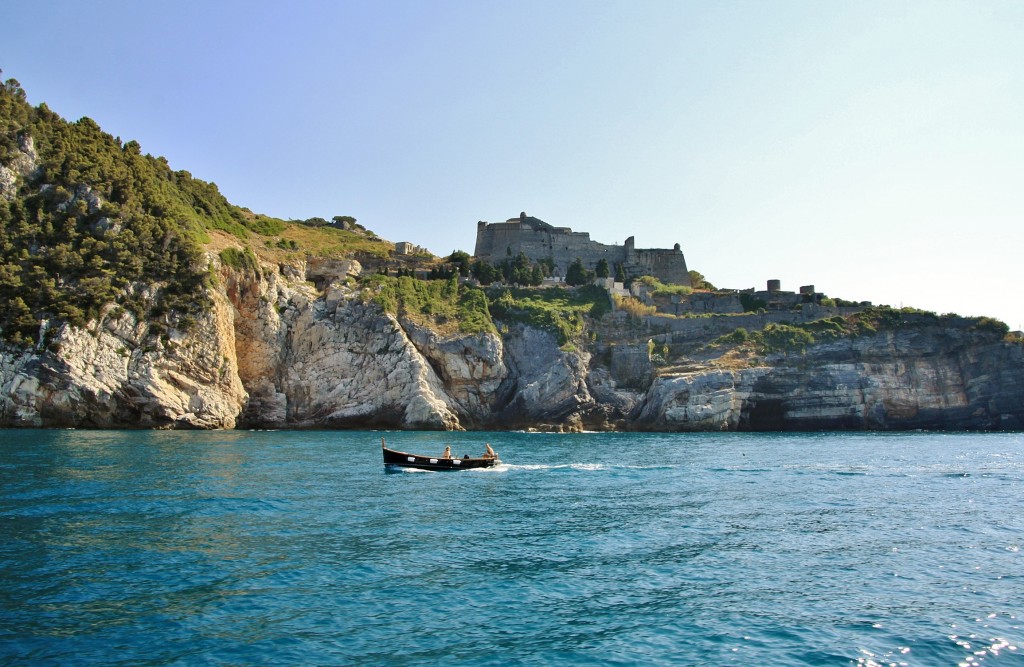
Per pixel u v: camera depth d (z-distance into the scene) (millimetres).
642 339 136375
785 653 21125
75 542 31609
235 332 116688
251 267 118312
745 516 40531
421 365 118312
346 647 21328
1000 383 122750
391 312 123812
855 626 23234
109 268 103250
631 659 20719
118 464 56625
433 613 24156
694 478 55938
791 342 130375
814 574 28922
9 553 29609
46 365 91375
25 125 118062
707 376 121250
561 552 32031
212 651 20844
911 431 121125
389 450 57688
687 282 172250
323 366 118750
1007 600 25766
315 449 75312
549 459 70125
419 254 173500
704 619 23844
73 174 111938
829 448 83438
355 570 28672
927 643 21859
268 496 44375
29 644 21031
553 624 23328
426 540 33875
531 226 174250
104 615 23297
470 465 60281
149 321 102125
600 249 173875
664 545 33531
